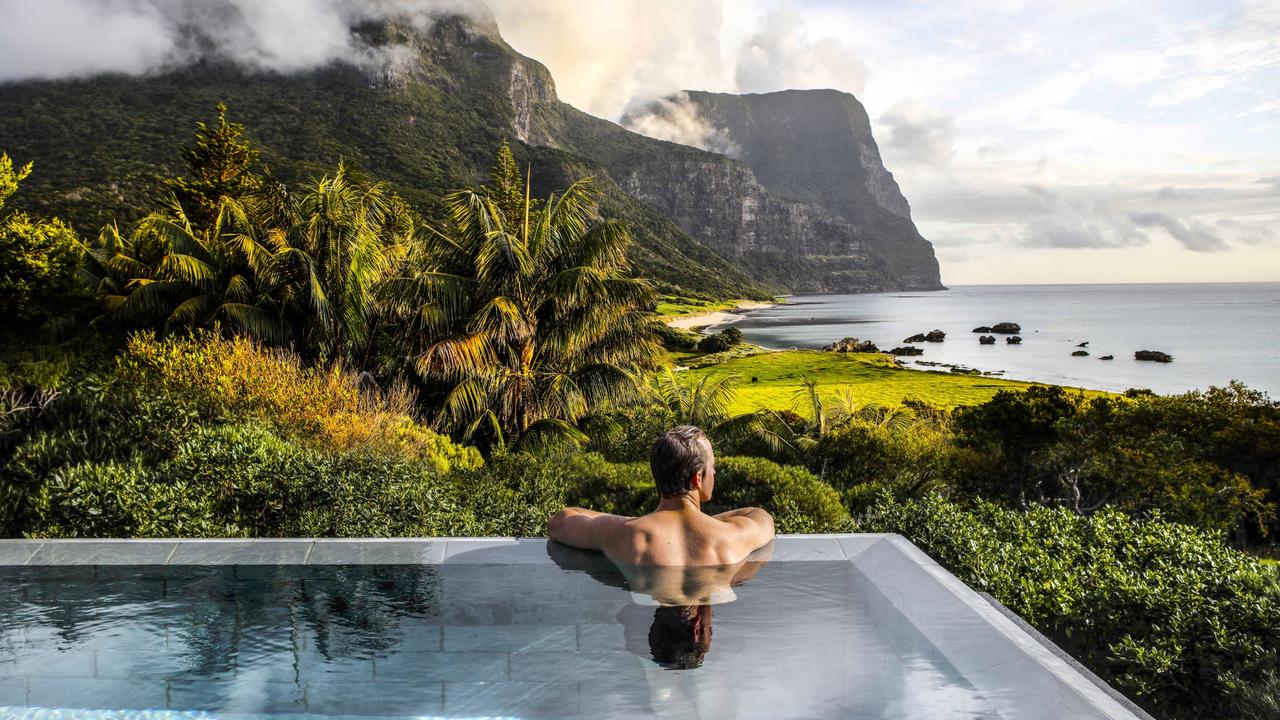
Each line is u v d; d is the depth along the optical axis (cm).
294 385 1011
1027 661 172
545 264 1670
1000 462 1767
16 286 1542
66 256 1736
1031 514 655
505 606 214
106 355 1388
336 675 166
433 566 248
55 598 220
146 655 180
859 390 4856
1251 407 1772
